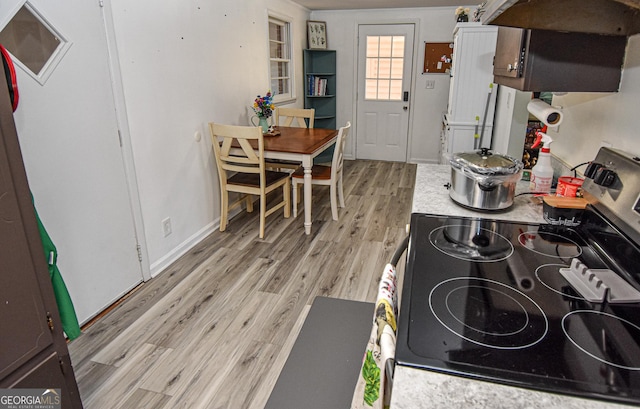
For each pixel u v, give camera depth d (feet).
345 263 9.39
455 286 3.30
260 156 10.12
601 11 4.18
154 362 6.24
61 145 6.37
